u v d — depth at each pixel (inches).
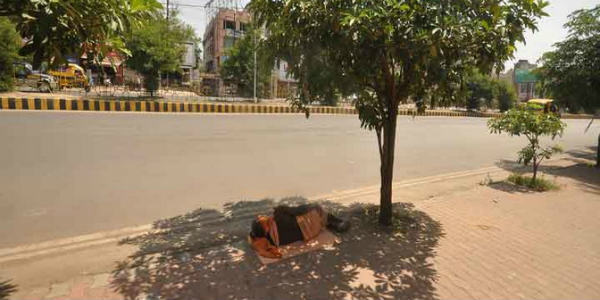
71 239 134.9
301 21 114.0
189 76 1248.2
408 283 109.1
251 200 190.1
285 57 127.3
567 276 116.8
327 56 121.3
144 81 743.7
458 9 109.9
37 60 75.2
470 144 457.4
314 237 136.2
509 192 217.0
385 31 101.2
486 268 120.3
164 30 714.8
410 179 258.2
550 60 312.0
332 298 99.7
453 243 138.9
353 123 607.2
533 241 143.2
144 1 83.3
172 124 458.3
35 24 71.7
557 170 300.2
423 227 154.4
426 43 101.7
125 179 215.8
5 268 112.4
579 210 183.6
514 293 106.0
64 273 110.0
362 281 109.1
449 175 276.8
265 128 483.2
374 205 185.2
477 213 175.3
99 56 87.8
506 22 111.0
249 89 983.0
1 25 559.5
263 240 128.3
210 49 1590.8
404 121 728.3
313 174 254.4
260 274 111.2
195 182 218.2
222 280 107.2
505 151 418.0
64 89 756.0
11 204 166.2
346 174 259.4
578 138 623.8
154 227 148.8
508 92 1350.9
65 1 71.6
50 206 166.6
